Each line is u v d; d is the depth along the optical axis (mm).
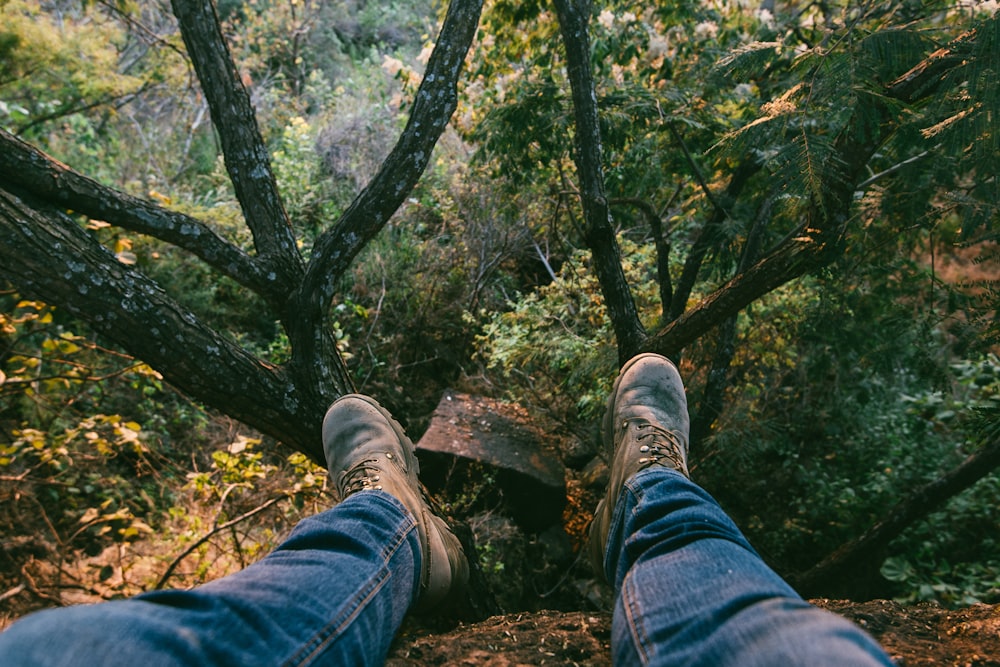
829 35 1907
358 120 8133
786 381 5680
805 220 2496
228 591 876
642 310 4539
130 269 2008
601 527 1618
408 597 1206
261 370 2199
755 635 774
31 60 5383
